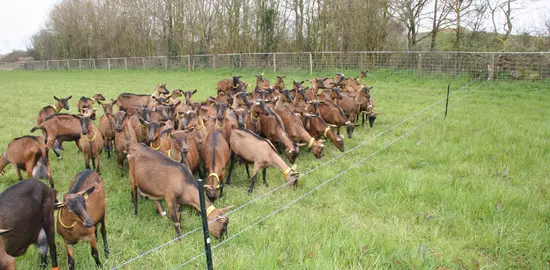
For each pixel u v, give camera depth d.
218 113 9.26
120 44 51.31
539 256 5.14
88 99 12.73
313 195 7.43
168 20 42.38
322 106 11.93
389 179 7.69
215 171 7.32
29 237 4.82
